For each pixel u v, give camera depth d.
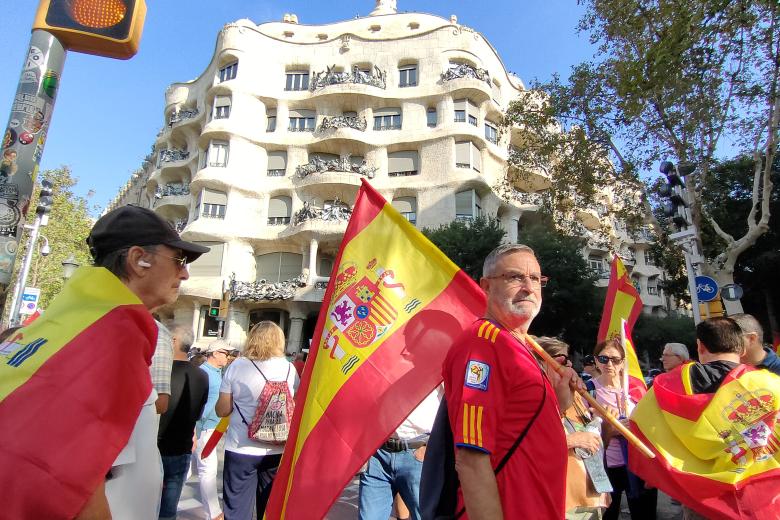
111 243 1.82
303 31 35.22
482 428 1.85
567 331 24.36
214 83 31.84
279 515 2.88
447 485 2.06
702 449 3.39
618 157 15.58
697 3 6.88
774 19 9.62
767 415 3.25
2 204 3.13
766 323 24.91
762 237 22.22
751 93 12.08
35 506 1.17
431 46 31.44
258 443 4.16
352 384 3.08
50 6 3.37
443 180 28.33
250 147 30.36
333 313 3.32
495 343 2.01
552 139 17.88
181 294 27.69
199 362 7.73
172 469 3.89
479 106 30.44
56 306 1.54
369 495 3.86
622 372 4.70
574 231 20.39
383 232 3.49
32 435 1.21
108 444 1.31
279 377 4.30
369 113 31.02
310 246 28.44
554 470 1.92
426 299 3.27
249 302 28.05
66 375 1.32
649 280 40.97
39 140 3.30
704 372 3.59
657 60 7.15
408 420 3.88
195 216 29.69
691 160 13.34
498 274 2.35
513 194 30.64
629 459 3.77
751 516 3.11
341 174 28.59
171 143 36.06
